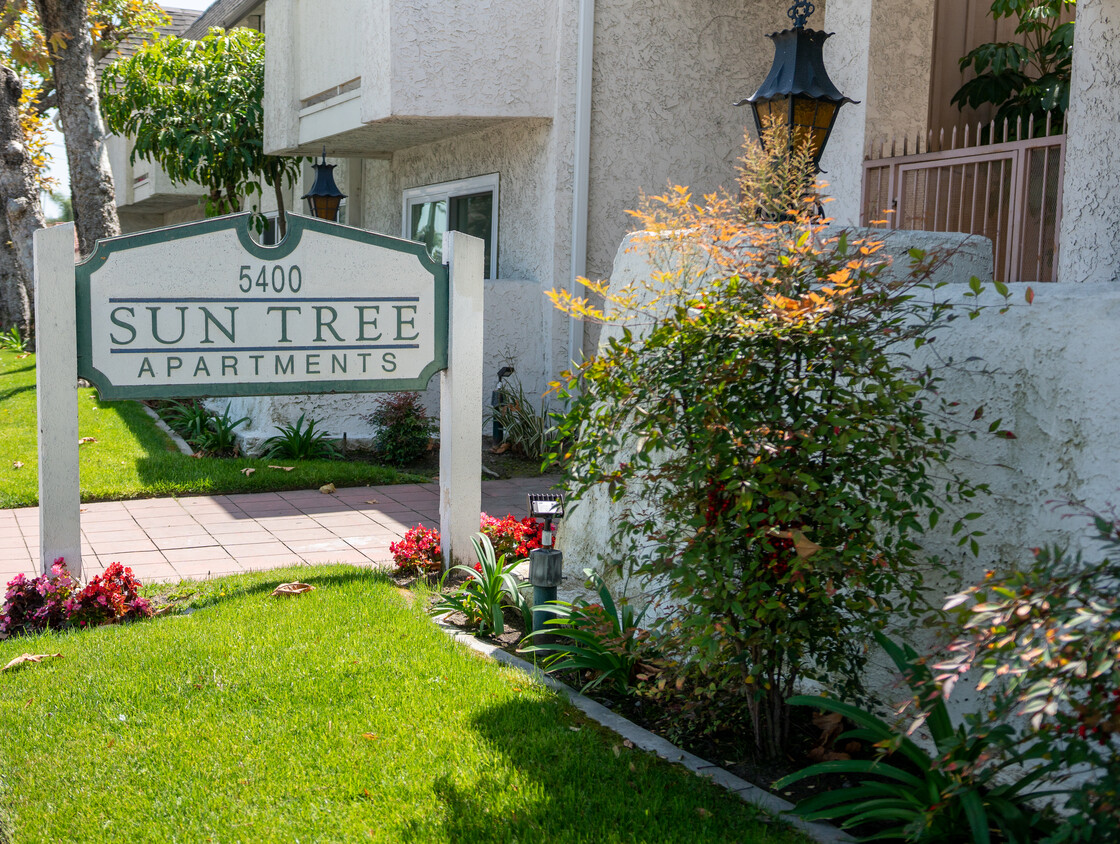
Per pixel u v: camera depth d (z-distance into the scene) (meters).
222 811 3.41
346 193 16.31
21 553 6.92
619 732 4.10
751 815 3.43
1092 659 2.29
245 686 4.43
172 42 16.05
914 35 8.41
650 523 3.90
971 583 3.69
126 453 9.97
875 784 3.36
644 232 4.91
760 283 3.54
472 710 4.22
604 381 3.77
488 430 11.33
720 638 3.61
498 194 11.93
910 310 3.58
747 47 11.30
